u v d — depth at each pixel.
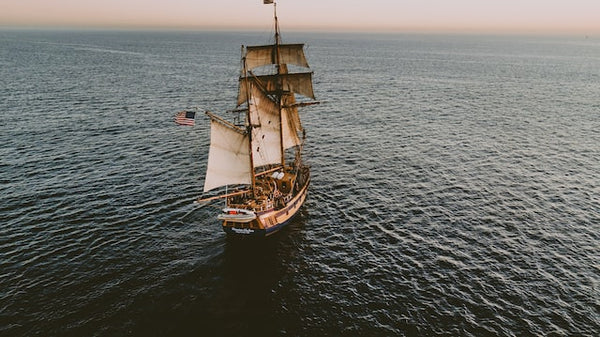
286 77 47.19
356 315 27.62
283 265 33.47
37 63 170.75
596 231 39.06
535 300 29.27
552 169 55.88
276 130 46.34
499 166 57.03
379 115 89.06
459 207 44.19
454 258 34.53
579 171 55.12
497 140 69.94
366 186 50.19
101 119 77.88
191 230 38.47
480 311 28.08
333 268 33.22
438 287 30.66
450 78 155.50
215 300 28.86
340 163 58.38
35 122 73.12
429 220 41.34
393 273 32.47
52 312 26.69
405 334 25.84
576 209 43.66
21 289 28.70
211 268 32.62
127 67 170.12
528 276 32.06
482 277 31.91
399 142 68.50
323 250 35.94
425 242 37.12
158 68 170.62
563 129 77.69
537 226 40.00
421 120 84.69
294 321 26.98
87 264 32.16
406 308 28.31
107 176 50.31
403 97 111.81
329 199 46.50
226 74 156.25
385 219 41.62
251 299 29.09
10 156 55.22
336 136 71.94
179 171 53.31
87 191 45.69
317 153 62.72
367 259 34.47
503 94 118.88
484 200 45.97
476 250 35.78
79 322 25.97
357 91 120.56
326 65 199.50
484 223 40.62
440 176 53.31
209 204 43.91
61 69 152.50
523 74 171.75
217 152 36.72
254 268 32.91
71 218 39.31
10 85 109.19
